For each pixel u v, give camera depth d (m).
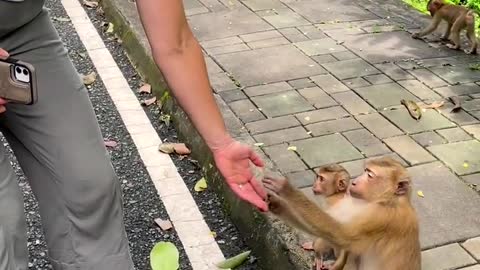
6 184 1.62
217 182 2.62
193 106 1.47
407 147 2.74
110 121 3.14
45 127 1.66
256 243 2.31
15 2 1.51
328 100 3.10
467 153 2.69
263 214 2.31
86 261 1.78
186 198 2.61
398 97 3.14
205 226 2.47
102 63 3.70
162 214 2.53
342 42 3.74
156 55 1.45
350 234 1.75
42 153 1.70
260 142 2.76
